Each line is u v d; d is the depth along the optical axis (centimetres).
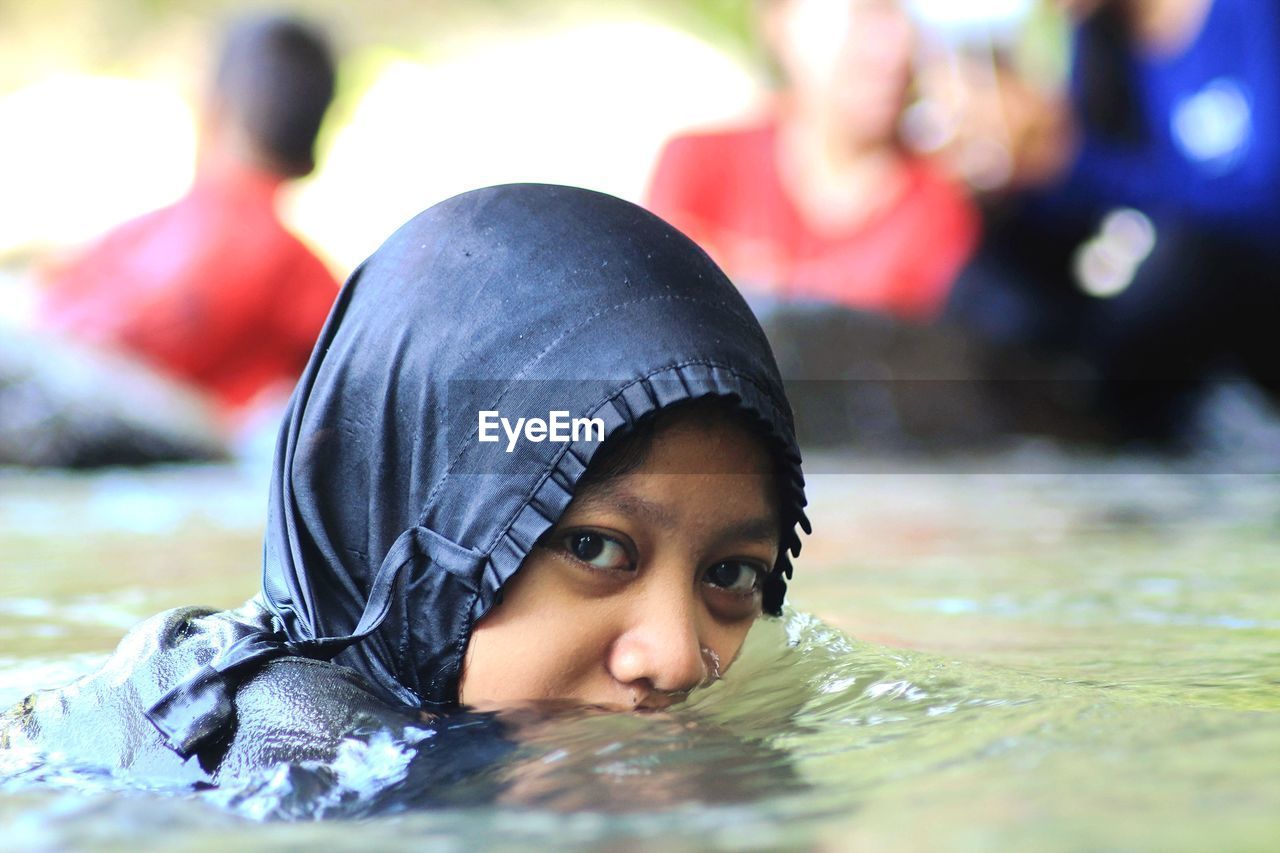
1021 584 380
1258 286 1209
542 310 230
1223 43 1206
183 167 1919
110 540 491
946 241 1166
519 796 161
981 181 1229
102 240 941
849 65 1147
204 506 626
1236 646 272
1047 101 1233
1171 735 170
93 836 152
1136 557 437
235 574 403
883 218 1168
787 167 1172
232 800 169
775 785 159
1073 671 243
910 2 1162
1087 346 1210
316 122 964
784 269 1168
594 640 216
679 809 151
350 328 245
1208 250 1200
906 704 204
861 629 303
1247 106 1198
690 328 227
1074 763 158
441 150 2108
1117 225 1235
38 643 300
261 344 953
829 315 1130
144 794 175
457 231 244
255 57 946
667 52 2227
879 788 155
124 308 920
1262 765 152
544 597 218
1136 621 311
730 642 229
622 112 2172
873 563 430
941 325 1148
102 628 318
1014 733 177
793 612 280
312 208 2000
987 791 149
